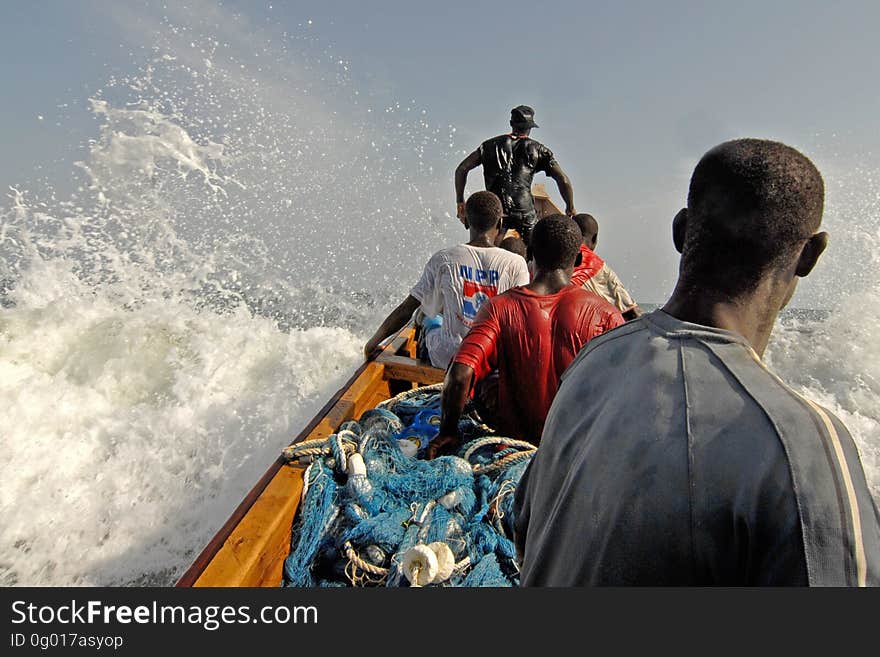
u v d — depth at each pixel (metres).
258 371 5.73
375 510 2.40
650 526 0.88
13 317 6.14
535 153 6.72
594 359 1.13
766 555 0.80
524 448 2.73
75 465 4.19
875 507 0.84
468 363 2.65
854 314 7.86
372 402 3.76
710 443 0.87
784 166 1.00
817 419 0.86
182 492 3.91
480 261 3.57
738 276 1.02
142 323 6.22
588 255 4.48
